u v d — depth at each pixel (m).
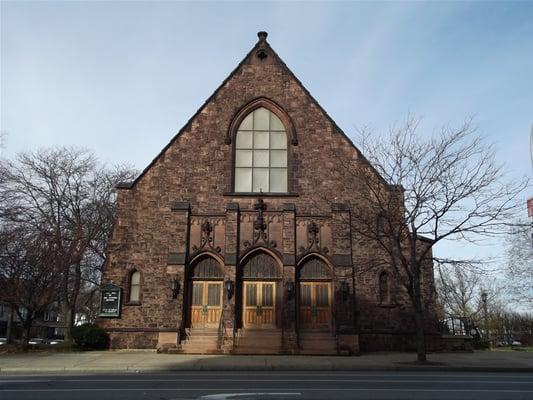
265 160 31.23
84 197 43.88
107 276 28.97
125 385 13.92
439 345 28.92
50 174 42.50
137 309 28.53
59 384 14.18
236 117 31.53
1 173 40.03
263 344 26.97
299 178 30.38
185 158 30.69
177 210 29.50
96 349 28.02
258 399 11.20
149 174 30.39
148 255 29.23
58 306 56.91
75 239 33.44
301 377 16.66
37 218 40.16
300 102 31.72
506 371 20.45
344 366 20.61
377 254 29.11
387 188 27.08
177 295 28.14
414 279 24.17
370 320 28.56
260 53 32.53
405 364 21.47
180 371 19.50
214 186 30.25
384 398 11.43
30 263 28.84
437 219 24.50
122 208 29.89
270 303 28.64
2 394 12.00
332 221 29.59
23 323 28.50
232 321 27.55
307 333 27.98
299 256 29.09
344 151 30.78
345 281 28.28
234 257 28.61
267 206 29.83
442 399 11.37
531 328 51.34
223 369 19.97
